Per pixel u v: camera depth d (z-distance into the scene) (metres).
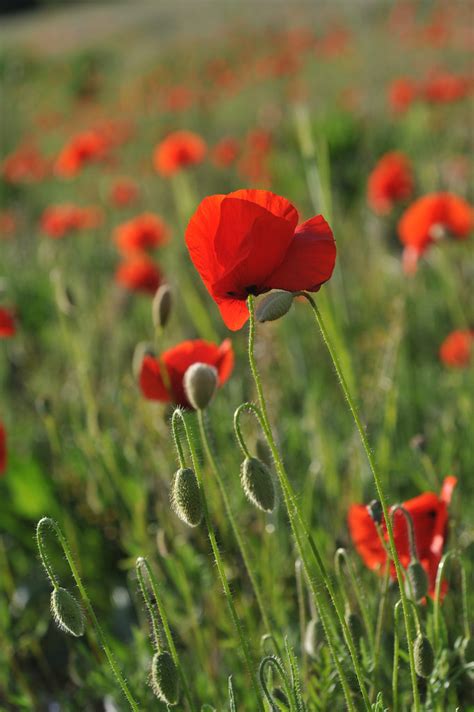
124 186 9.34
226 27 38.53
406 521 2.28
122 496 3.71
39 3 64.00
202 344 2.75
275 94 19.42
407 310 5.38
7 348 5.75
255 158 9.98
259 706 1.93
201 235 1.80
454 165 7.85
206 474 3.34
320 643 2.30
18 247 9.23
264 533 3.10
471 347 4.64
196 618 2.88
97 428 3.73
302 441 3.92
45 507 3.83
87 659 2.89
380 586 2.53
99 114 20.36
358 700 2.25
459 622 2.65
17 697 2.84
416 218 4.54
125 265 5.98
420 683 2.38
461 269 5.82
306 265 1.79
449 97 10.59
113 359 5.10
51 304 6.53
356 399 3.58
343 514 3.37
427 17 28.17
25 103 26.91
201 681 2.62
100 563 3.79
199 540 3.41
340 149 9.00
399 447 4.02
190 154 6.10
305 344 5.26
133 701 1.87
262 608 2.21
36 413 5.01
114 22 48.75
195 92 20.89
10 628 3.29
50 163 13.05
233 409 4.11
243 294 1.85
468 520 3.23
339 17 33.44
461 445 3.71
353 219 8.05
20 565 3.84
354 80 19.97
